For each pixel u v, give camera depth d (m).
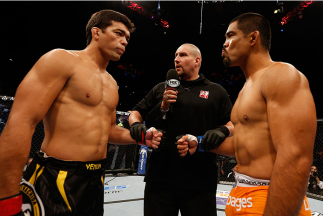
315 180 4.98
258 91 1.04
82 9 9.41
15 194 0.95
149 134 1.61
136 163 5.73
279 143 0.85
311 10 9.72
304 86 0.89
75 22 9.78
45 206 1.12
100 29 1.39
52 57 1.15
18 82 10.43
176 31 12.82
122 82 14.07
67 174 1.17
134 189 4.09
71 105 1.21
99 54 1.41
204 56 13.77
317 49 11.37
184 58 1.89
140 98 13.80
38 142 4.84
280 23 10.71
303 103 0.84
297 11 9.50
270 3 9.84
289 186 0.79
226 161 6.92
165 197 1.71
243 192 1.05
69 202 1.15
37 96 1.05
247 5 10.24
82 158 1.22
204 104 1.80
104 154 1.37
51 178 1.15
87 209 1.24
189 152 1.60
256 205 0.97
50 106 1.14
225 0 10.14
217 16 11.31
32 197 1.12
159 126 1.85
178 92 1.86
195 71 1.95
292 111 0.84
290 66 0.95
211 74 13.84
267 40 1.17
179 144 1.54
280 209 0.80
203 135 1.70
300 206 0.80
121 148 5.80
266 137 1.01
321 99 11.64
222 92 1.91
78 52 1.36
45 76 1.09
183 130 1.78
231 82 13.82
